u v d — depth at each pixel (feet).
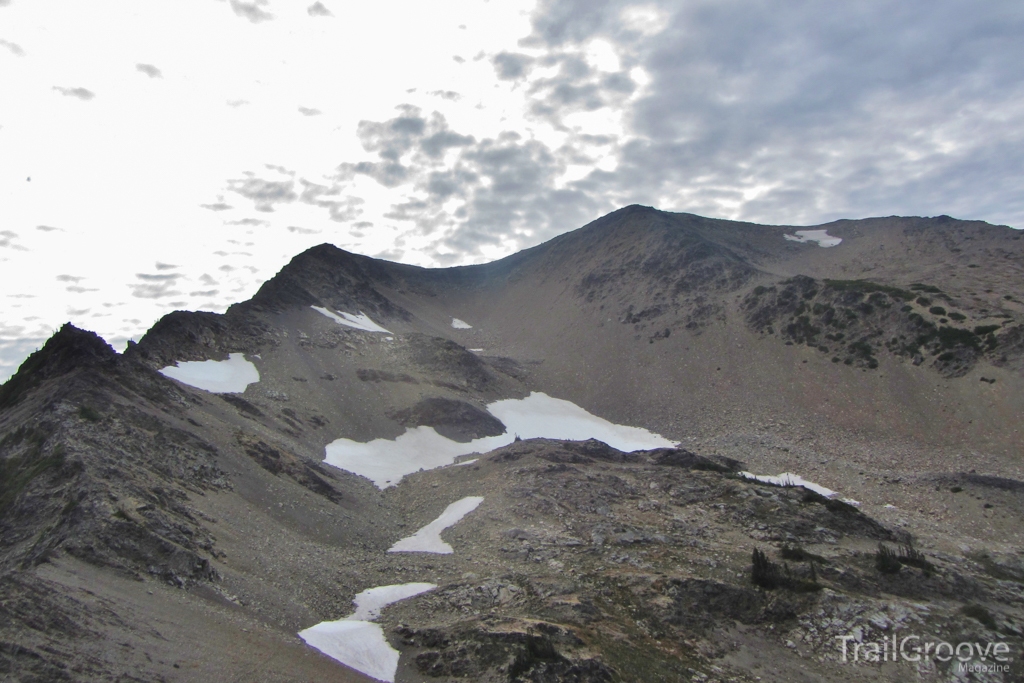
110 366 171.32
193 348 267.80
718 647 110.01
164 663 72.08
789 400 298.35
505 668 88.53
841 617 116.16
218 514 122.83
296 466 167.94
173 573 94.02
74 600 77.97
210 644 79.87
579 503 160.76
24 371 175.11
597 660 95.86
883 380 288.10
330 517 147.43
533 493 164.76
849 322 325.21
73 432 128.06
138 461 127.85
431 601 110.32
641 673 98.32
